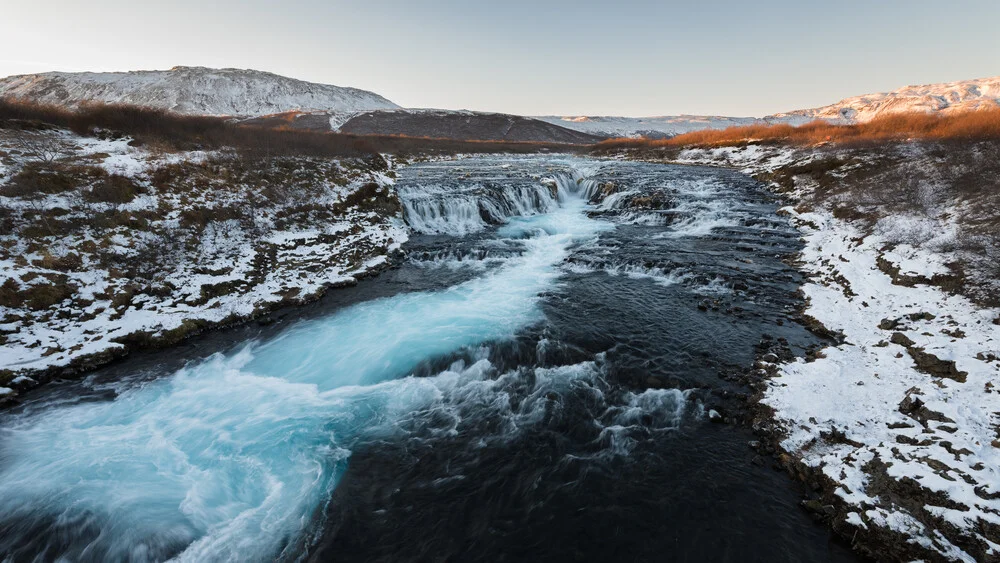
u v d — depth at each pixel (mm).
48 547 4625
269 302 10461
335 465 5754
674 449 5754
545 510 4969
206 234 12703
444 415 6688
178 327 9094
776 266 12039
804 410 6000
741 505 4895
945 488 4207
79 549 4613
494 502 5109
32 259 9555
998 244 9312
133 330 8789
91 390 7383
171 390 7465
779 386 6660
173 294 10102
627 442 5922
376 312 10297
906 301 8508
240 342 9039
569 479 5379
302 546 4648
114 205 12055
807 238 13977
